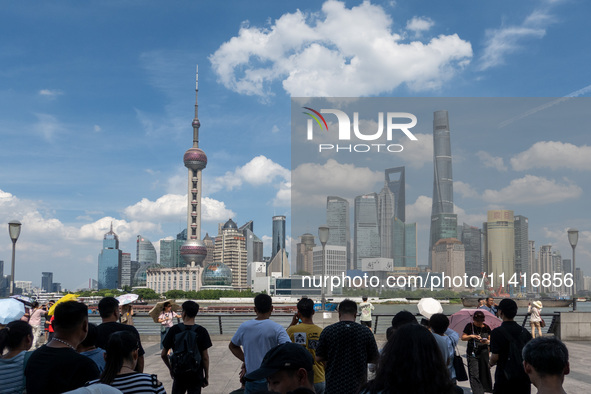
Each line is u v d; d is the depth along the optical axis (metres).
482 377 8.09
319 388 5.63
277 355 2.88
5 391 4.86
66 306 4.50
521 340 5.82
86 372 4.35
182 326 6.49
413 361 2.56
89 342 5.30
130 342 4.06
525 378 5.68
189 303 6.68
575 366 12.22
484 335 8.18
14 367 4.98
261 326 6.07
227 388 10.38
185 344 6.26
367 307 15.36
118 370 3.97
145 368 12.97
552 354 3.07
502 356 5.88
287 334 6.00
